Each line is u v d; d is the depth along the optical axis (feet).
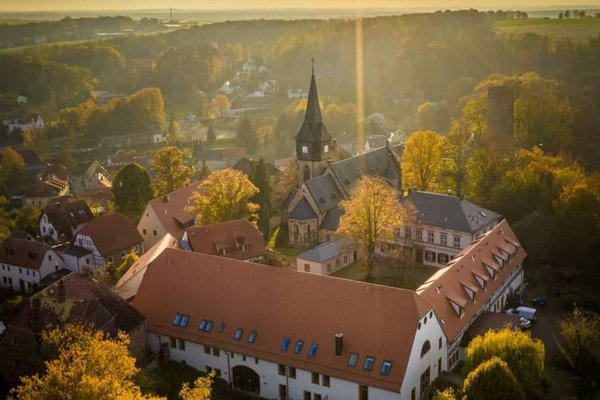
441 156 506.07
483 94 621.72
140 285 327.26
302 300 289.12
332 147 550.77
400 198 431.84
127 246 483.10
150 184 550.36
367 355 264.72
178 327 308.40
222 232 397.80
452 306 297.94
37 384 219.41
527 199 434.30
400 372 256.32
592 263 380.17
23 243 476.13
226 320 299.79
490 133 530.27
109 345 232.12
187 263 324.39
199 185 512.22
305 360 274.77
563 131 577.84
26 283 469.98
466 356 284.00
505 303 350.84
